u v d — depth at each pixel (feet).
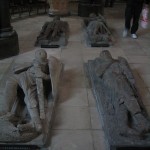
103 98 10.50
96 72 11.14
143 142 8.14
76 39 19.31
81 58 15.70
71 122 9.76
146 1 22.88
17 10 27.76
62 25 19.60
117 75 10.42
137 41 19.31
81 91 11.85
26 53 16.38
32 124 8.52
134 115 8.77
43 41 17.62
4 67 14.29
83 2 26.73
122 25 23.75
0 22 15.16
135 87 11.09
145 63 15.28
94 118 10.00
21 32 20.75
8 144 8.21
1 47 15.16
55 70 11.33
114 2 35.78
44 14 27.53
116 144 8.06
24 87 10.10
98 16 22.26
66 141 8.79
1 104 10.54
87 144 8.68
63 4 26.50
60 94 11.58
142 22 23.07
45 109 9.93
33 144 8.27
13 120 8.66
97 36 18.19
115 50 17.31
